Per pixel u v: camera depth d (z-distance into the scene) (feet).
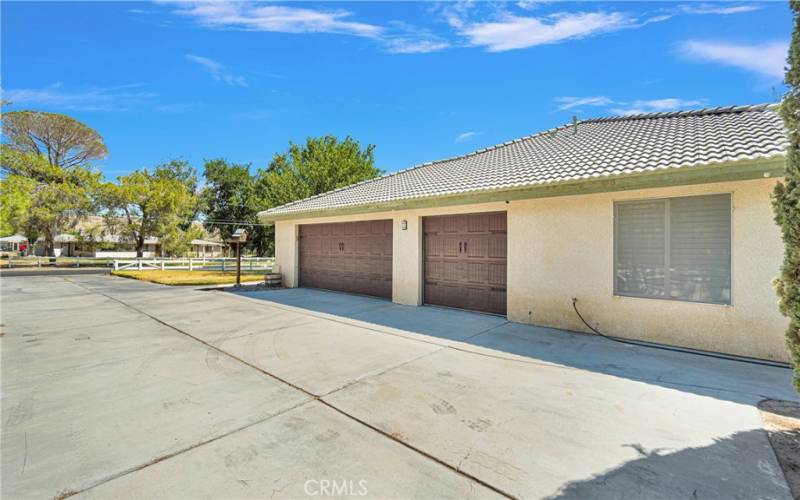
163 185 90.63
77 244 108.88
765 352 16.10
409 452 8.98
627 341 19.21
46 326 23.38
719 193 17.12
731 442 9.36
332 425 10.36
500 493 7.46
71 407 11.55
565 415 10.95
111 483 7.75
